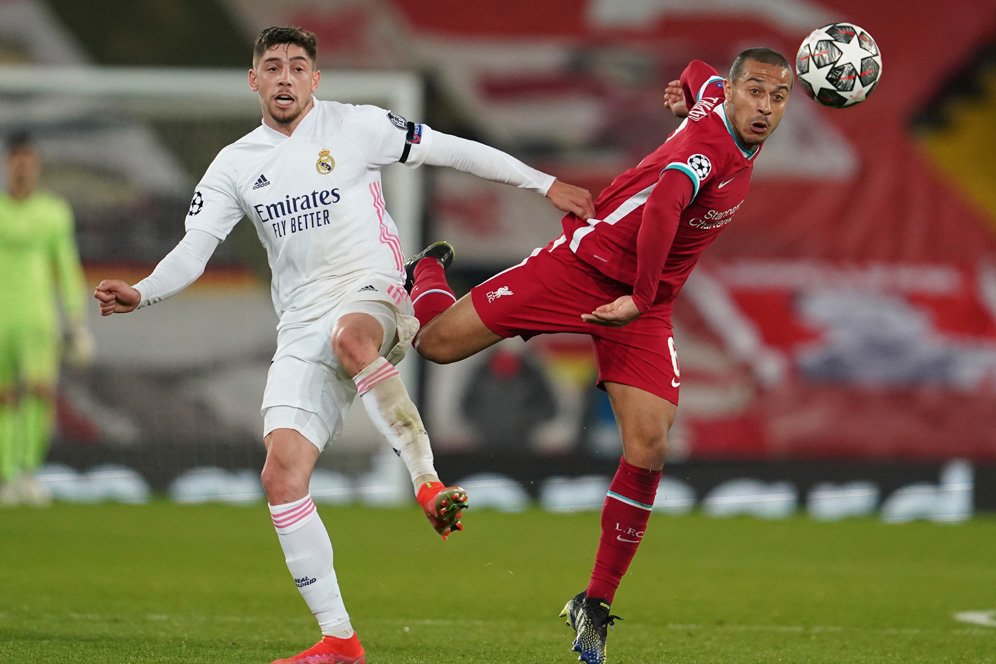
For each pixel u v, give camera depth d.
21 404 45.97
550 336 48.78
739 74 17.80
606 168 50.78
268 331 49.56
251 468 48.97
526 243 50.09
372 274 17.30
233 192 17.48
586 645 18.03
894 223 50.75
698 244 18.86
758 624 23.19
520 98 51.03
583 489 48.53
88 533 36.91
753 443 49.53
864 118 51.06
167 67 51.75
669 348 18.98
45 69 51.22
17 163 45.03
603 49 51.09
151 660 17.86
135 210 50.16
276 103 17.14
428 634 21.30
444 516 15.31
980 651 20.09
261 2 51.69
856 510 49.22
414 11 51.41
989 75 51.47
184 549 33.78
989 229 50.94
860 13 51.72
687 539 39.34
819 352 49.91
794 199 50.69
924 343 50.19
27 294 45.19
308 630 21.31
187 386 49.00
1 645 18.95
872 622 23.58
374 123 17.67
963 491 49.25
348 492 48.47
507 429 48.69
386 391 16.27
